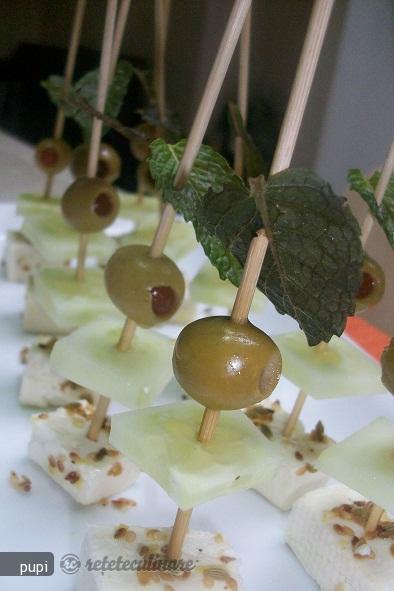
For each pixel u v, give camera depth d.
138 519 0.26
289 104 0.18
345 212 0.17
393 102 0.46
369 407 0.34
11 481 0.26
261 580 0.24
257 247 0.18
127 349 0.26
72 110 0.36
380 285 0.26
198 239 0.21
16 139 0.64
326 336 0.18
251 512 0.27
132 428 0.21
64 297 0.31
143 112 0.33
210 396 0.19
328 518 0.25
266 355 0.19
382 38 0.46
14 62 0.66
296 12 0.50
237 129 0.29
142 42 0.60
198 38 0.58
